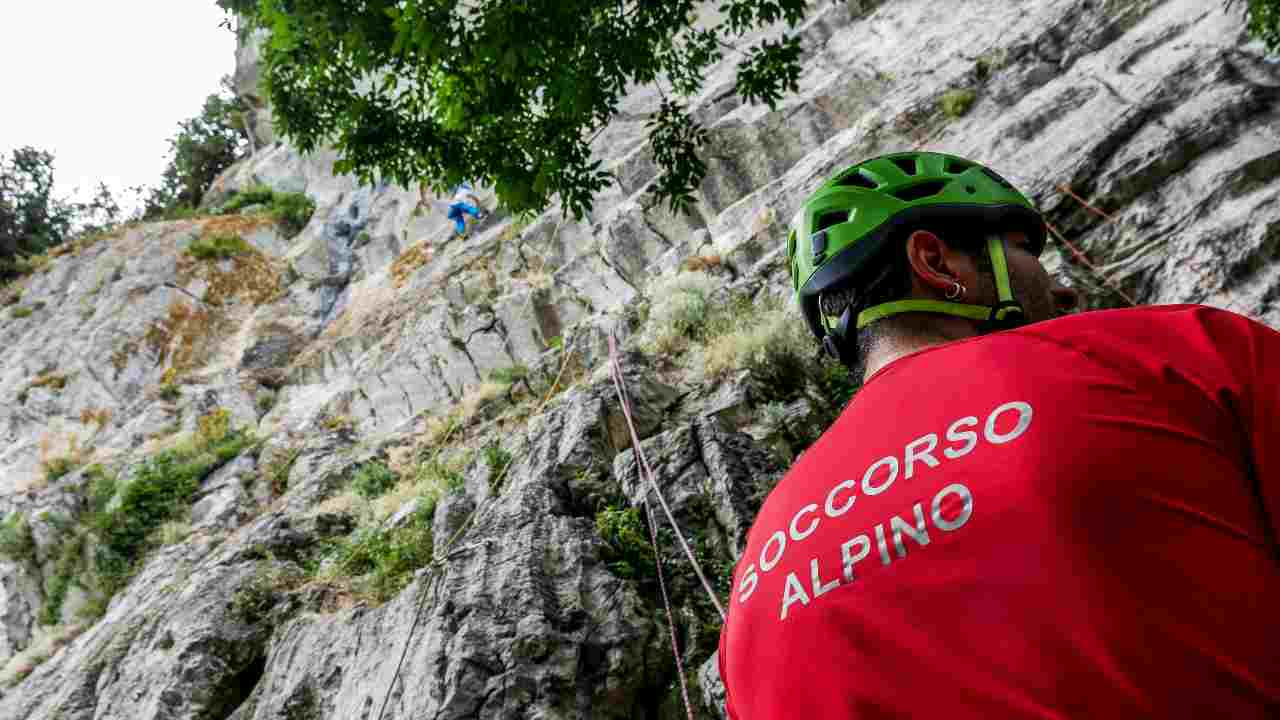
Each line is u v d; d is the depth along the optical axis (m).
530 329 17.64
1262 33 10.33
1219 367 0.81
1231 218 9.26
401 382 18.16
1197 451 0.78
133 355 24.64
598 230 18.95
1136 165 10.59
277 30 7.61
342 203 29.30
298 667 8.66
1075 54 13.62
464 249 22.19
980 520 0.85
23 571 17.27
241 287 27.14
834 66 18.28
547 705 6.57
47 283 29.52
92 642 12.45
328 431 18.03
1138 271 9.59
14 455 22.53
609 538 8.27
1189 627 0.72
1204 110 10.62
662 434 9.34
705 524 8.13
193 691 9.58
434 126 8.02
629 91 22.41
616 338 14.35
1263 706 0.70
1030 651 0.77
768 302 12.17
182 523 16.45
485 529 8.59
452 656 6.93
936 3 17.97
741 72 8.17
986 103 13.87
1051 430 0.83
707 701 6.54
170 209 39.69
